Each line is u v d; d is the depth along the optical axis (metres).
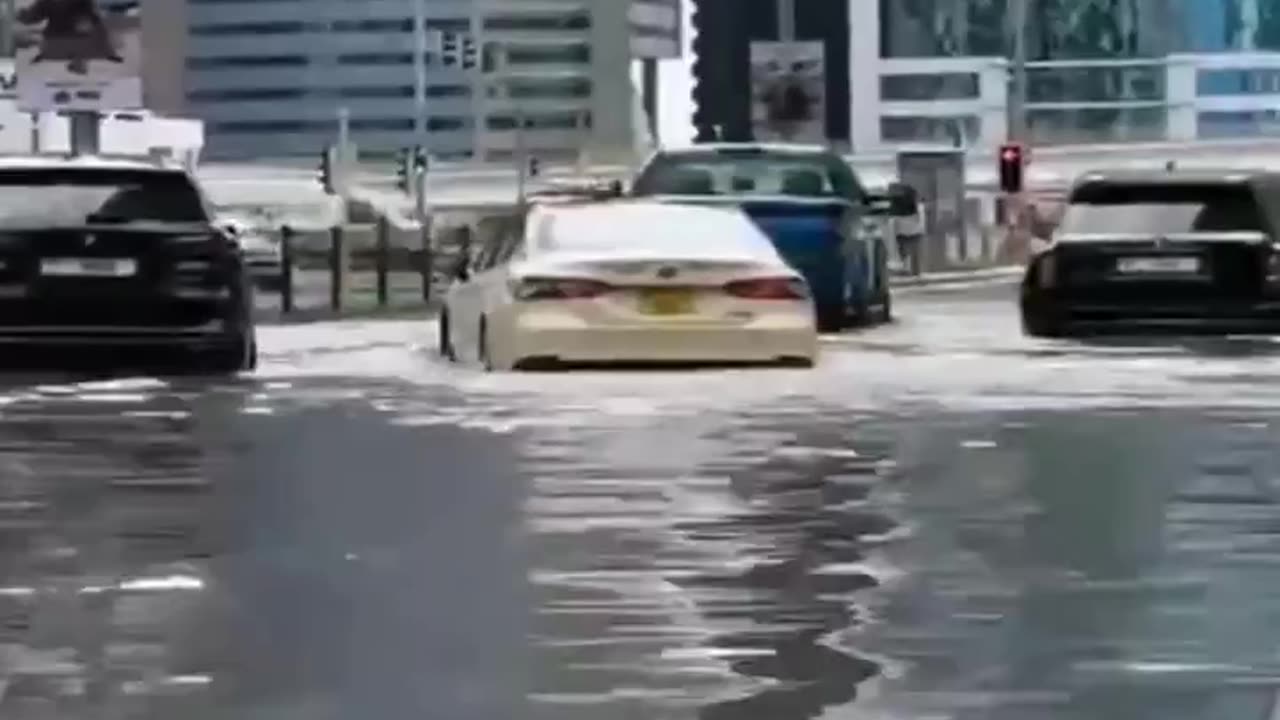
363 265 52.06
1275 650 10.20
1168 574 12.11
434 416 19.75
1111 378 23.28
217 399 21.55
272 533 13.46
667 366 22.38
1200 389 22.12
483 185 117.62
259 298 46.06
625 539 13.22
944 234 63.97
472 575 12.07
